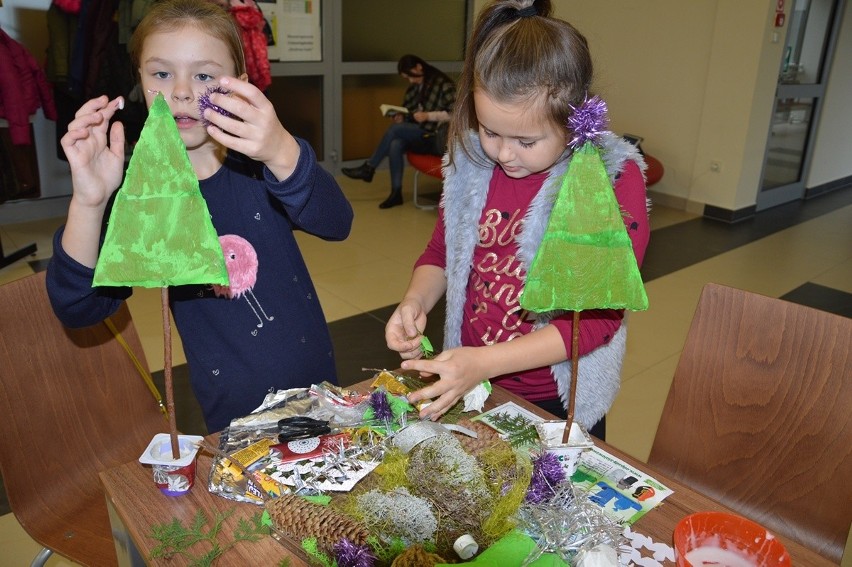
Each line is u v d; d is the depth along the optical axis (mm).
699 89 4613
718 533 757
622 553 757
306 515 745
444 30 5707
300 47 4941
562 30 898
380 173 5664
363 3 5184
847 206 5152
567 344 1012
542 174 1085
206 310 1173
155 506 810
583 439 865
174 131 735
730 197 4586
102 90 3299
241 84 798
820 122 5172
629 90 5023
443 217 1242
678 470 1189
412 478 742
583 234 792
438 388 896
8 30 3660
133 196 737
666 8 4652
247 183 1152
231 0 3062
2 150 3340
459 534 700
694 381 1167
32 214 3973
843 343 1006
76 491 1229
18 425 1150
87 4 3193
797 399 1051
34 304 1181
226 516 791
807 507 1042
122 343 1279
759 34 4188
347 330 2768
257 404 1199
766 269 3691
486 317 1163
